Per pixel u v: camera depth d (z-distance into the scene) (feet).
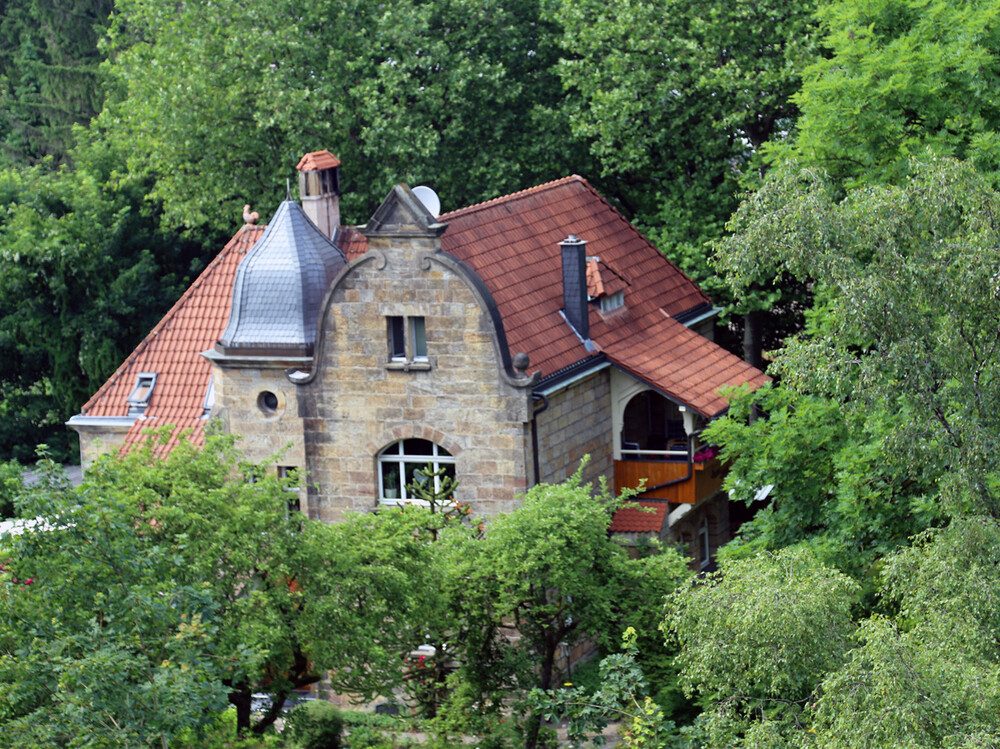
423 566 103.81
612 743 119.44
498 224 153.79
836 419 114.21
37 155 275.80
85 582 82.89
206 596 83.46
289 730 108.47
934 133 130.62
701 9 177.17
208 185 202.18
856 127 130.00
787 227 90.53
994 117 130.41
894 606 98.17
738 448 118.62
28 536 82.23
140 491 96.48
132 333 229.86
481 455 136.36
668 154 191.01
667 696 111.86
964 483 86.07
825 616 78.18
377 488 140.97
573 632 114.62
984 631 75.72
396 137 187.93
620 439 152.56
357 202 192.75
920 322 86.79
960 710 68.74
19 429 230.68
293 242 144.77
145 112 203.31
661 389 147.02
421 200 147.95
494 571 107.24
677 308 168.96
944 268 86.28
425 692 115.65
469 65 190.08
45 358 231.91
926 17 134.10
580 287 148.25
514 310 143.74
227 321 159.84
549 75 203.51
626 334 155.74
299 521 103.19
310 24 194.90
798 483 115.55
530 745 110.32
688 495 149.69
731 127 180.45
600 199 173.58
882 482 106.83
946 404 88.99
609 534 145.28
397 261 134.51
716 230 181.47
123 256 232.12
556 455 141.59
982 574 78.13
